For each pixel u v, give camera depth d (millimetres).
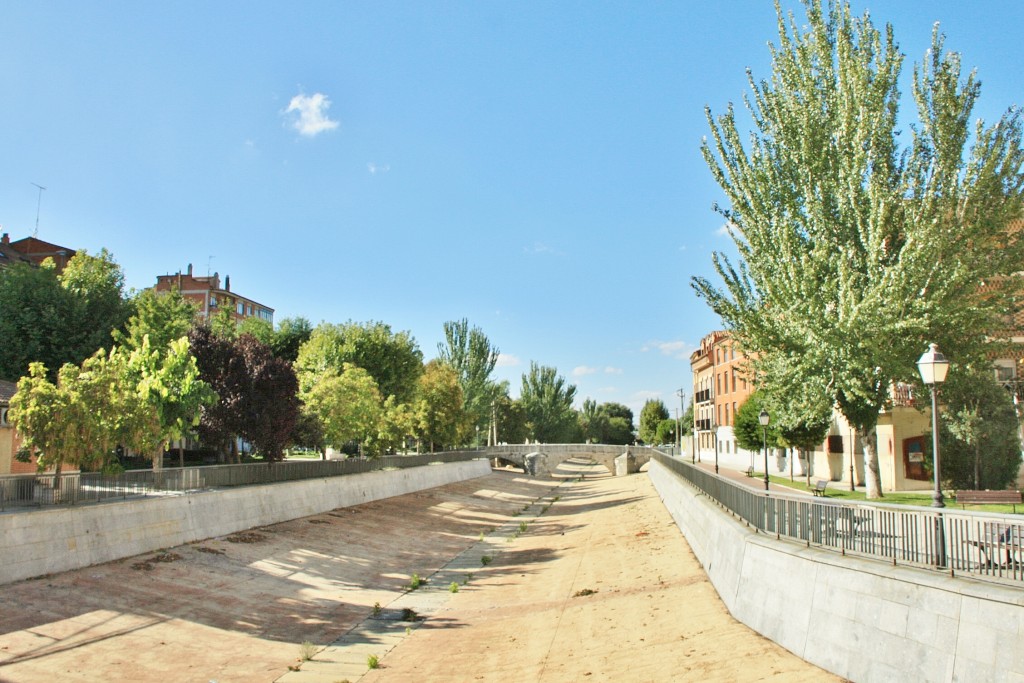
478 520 48094
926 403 27734
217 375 39500
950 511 11258
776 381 27828
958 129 24734
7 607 18516
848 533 13539
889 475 35312
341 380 48531
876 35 26281
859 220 26031
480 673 16906
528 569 29750
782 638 14508
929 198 24562
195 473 31453
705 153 28922
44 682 15211
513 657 17797
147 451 27641
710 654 14938
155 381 29531
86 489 24688
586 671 15727
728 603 18062
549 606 22547
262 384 39656
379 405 57188
